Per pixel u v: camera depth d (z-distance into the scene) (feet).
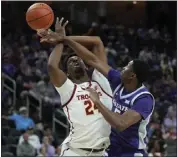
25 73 55.52
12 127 44.60
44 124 47.34
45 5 16.34
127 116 15.70
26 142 39.68
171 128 49.24
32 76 54.95
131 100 16.15
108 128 16.97
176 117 50.37
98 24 74.43
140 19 82.48
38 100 51.44
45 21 16.17
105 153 16.88
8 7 71.56
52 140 43.37
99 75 17.66
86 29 73.61
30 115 49.85
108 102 17.43
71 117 17.03
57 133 50.88
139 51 72.59
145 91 16.24
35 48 62.90
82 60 17.76
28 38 67.31
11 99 52.65
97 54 17.79
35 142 40.50
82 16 74.38
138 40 74.28
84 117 16.93
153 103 16.34
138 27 81.92
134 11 82.58
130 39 74.43
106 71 17.22
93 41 17.76
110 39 72.95
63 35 16.88
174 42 75.61
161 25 80.38
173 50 74.08
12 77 54.24
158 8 81.35
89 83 17.38
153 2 81.30
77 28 72.95
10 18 71.46
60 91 16.93
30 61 58.13
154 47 73.77
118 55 65.31
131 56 71.15
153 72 63.41
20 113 45.37
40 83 52.47
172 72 64.39
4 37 66.54
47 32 16.71
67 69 17.75
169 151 44.34
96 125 16.97
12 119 44.96
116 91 16.71
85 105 16.92
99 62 17.39
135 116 15.74
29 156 39.40
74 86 16.97
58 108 52.49
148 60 66.39
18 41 66.33
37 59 58.65
